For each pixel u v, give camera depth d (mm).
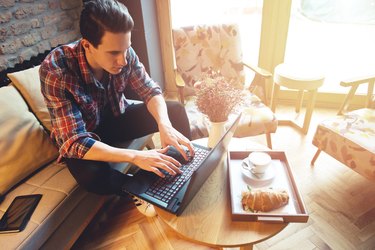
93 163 1062
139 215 1410
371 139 1277
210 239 764
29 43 1690
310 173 1604
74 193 1117
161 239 1276
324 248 1182
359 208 1362
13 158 1131
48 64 1010
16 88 1254
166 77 2660
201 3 2314
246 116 1464
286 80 1728
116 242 1279
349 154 1314
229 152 1053
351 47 2176
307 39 2207
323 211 1353
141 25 2068
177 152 1061
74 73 1065
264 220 782
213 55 1845
